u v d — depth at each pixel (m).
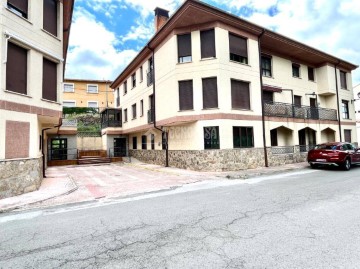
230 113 13.83
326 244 3.69
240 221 4.88
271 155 15.54
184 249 3.65
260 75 15.59
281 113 16.97
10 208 6.34
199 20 13.84
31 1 9.32
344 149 13.65
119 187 9.44
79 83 35.22
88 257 3.49
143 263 3.25
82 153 23.05
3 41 7.97
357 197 6.77
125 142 25.20
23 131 8.61
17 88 8.64
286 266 3.05
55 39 10.60
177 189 8.93
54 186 9.64
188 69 14.18
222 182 10.21
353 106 23.50
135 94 21.23
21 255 3.62
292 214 5.26
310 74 21.30
